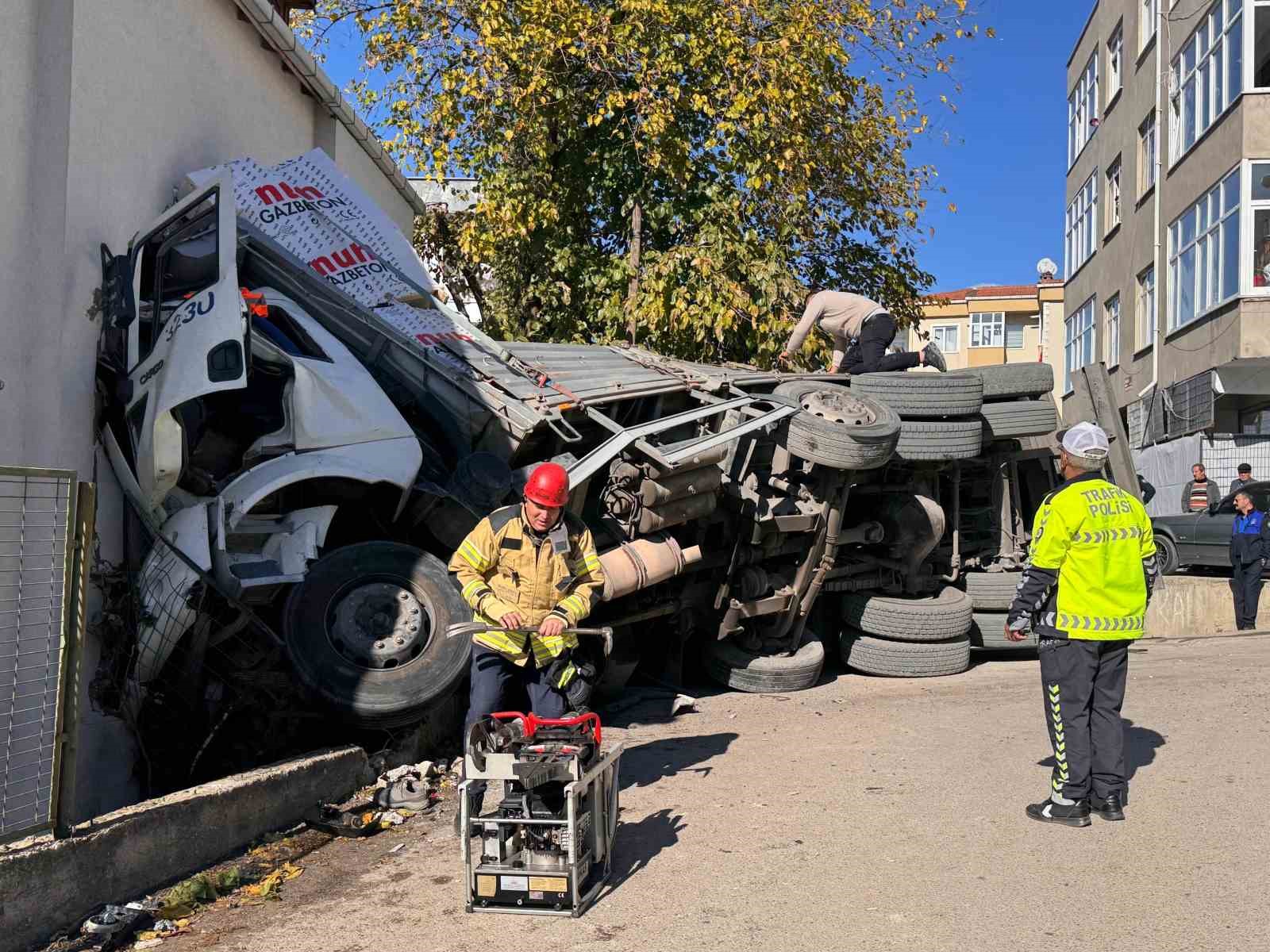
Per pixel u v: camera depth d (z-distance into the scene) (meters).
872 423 8.74
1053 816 5.22
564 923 4.16
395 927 4.16
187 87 8.49
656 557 7.45
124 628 6.09
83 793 6.12
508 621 4.72
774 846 4.97
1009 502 11.43
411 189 15.62
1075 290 36.91
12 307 6.26
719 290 15.08
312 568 6.15
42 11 6.52
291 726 6.43
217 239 6.42
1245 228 21.84
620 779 6.23
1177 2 25.66
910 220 17.98
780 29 15.82
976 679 9.66
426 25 15.55
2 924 3.82
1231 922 4.01
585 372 8.82
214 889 4.54
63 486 4.34
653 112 15.08
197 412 6.56
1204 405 23.73
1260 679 8.79
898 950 3.85
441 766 6.39
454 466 7.61
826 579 9.51
